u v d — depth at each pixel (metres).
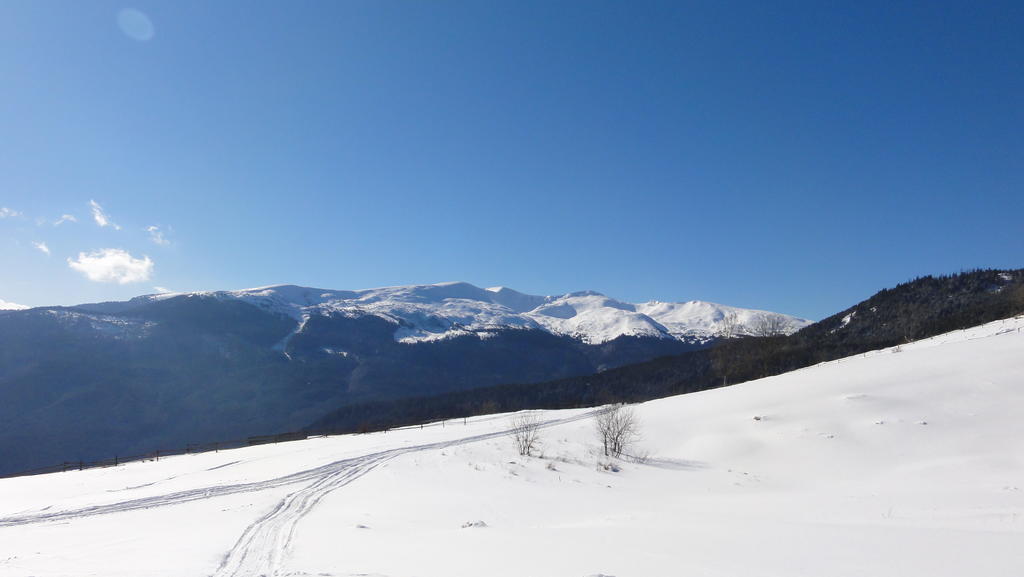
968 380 38.72
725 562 10.74
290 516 20.81
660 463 35.00
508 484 29.22
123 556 14.24
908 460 29.61
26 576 12.02
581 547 12.82
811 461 31.91
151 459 50.12
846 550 11.60
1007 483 22.45
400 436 47.91
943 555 10.72
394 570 11.13
